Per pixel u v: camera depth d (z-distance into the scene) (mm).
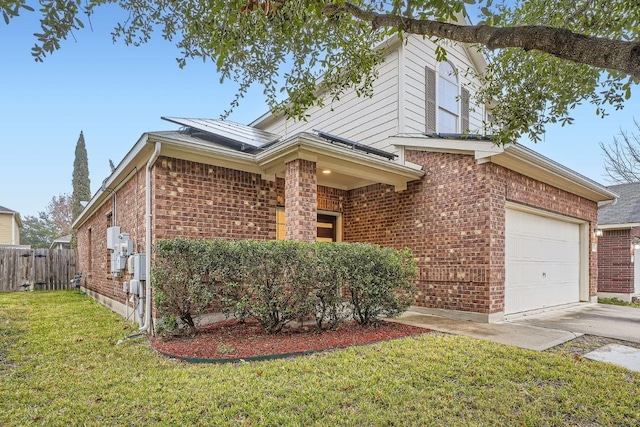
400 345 4660
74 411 2869
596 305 9797
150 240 5797
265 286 5137
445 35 2650
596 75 4055
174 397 3080
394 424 2652
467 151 6941
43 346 4789
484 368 3785
